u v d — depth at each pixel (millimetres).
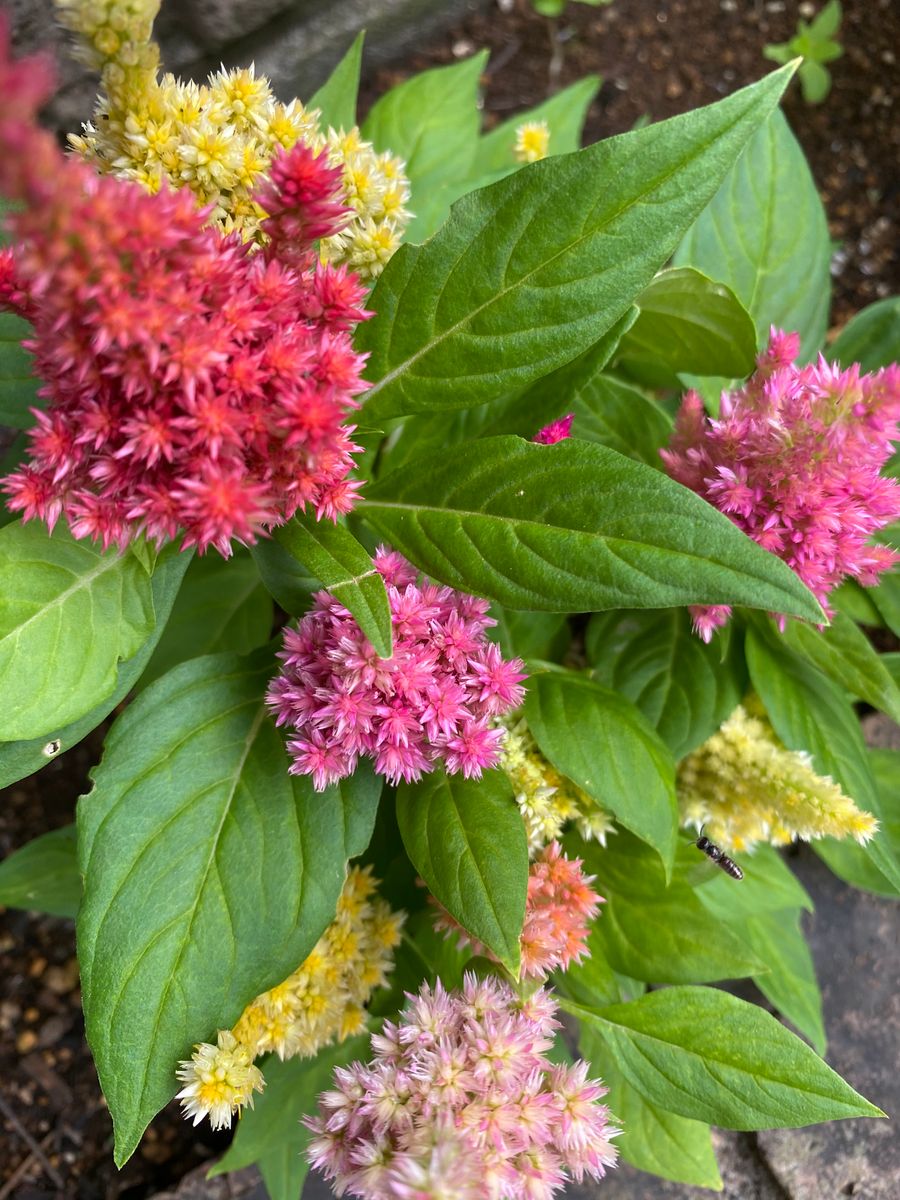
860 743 247
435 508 184
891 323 265
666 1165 235
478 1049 175
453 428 238
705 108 165
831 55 417
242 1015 194
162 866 188
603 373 295
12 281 144
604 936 232
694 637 253
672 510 158
